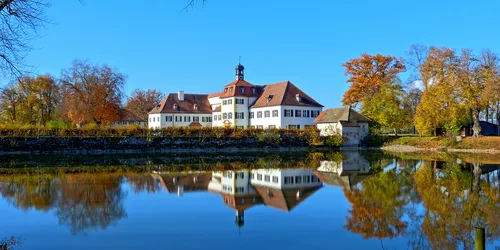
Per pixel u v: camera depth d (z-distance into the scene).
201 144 54.03
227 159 40.91
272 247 11.21
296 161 38.19
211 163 36.16
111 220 14.05
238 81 81.56
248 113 81.12
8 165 33.44
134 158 41.94
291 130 58.66
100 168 31.25
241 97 80.25
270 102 75.88
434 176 25.42
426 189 20.36
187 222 13.86
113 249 11.05
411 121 62.31
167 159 40.75
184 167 32.41
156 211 15.52
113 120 67.88
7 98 64.94
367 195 18.89
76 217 14.53
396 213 15.16
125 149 50.62
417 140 56.91
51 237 12.12
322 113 68.81
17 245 11.44
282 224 13.63
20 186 21.44
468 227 13.27
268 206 16.52
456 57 51.06
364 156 44.28
